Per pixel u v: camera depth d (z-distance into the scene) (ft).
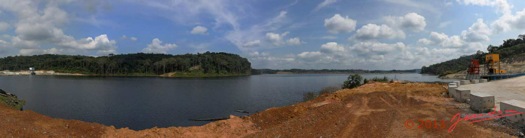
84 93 215.92
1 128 44.68
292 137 47.93
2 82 340.80
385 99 82.58
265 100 184.03
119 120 115.34
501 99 80.84
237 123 63.52
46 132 48.42
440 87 118.52
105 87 277.44
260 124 63.77
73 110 137.90
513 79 142.82
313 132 49.83
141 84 329.93
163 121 113.80
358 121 55.67
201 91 248.73
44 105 152.35
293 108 72.23
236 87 300.20
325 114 63.36
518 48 463.83
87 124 56.29
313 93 197.67
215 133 55.98
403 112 63.87
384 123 53.42
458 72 476.13
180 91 246.27
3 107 66.74
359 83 195.62
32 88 254.88
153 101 175.42
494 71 225.56
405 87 123.54
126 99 183.32
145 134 54.80
